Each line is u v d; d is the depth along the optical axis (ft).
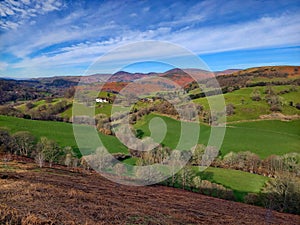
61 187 36.70
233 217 38.14
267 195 55.57
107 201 32.78
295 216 49.24
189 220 30.76
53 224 18.99
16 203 23.65
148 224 25.16
